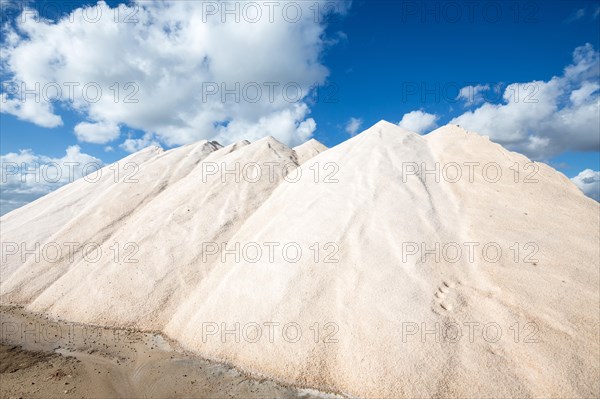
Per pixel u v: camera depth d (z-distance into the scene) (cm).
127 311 951
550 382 599
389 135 1445
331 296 805
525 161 1250
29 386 649
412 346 677
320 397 626
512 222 977
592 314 710
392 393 611
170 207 1364
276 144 1816
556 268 822
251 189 1438
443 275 826
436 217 1004
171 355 775
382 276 829
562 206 1039
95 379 684
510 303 747
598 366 619
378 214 1010
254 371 699
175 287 1020
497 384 604
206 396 631
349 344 703
